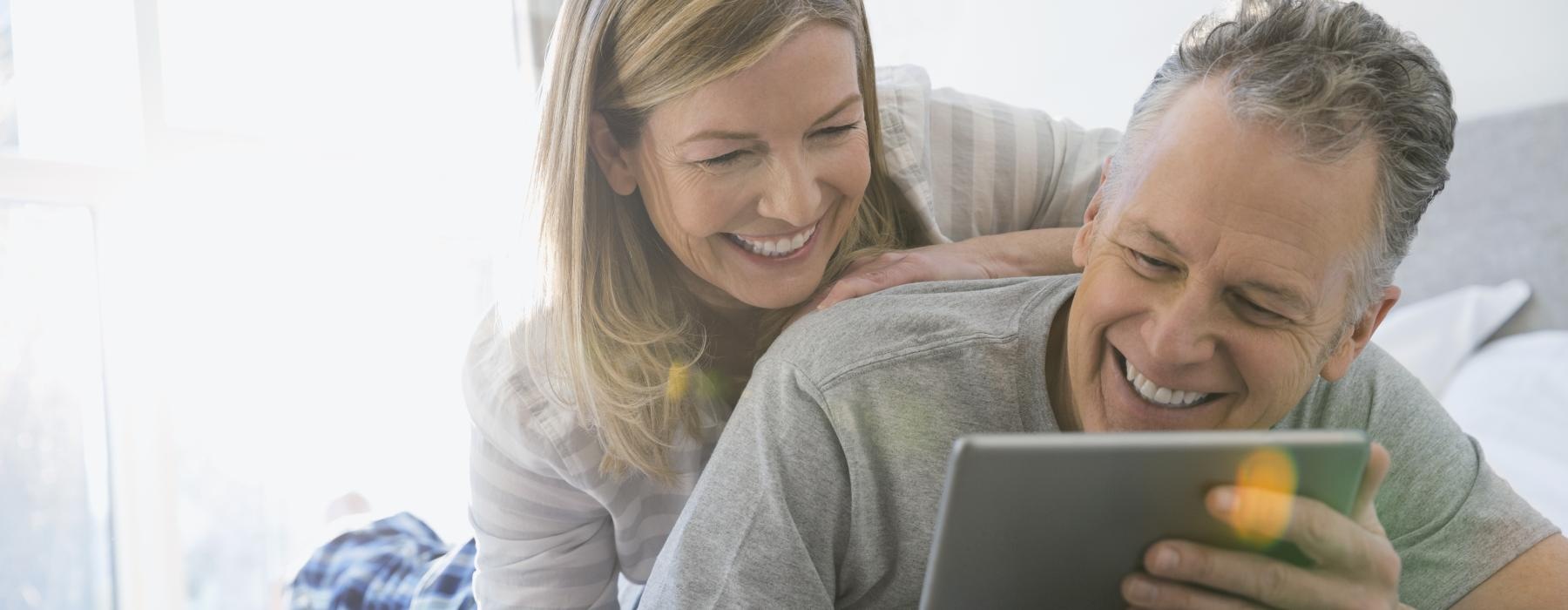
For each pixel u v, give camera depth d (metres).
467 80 2.34
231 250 1.97
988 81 2.59
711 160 0.92
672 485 1.12
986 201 1.31
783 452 0.81
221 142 1.93
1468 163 2.29
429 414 2.26
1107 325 0.74
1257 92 0.65
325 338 2.11
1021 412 0.82
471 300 2.31
